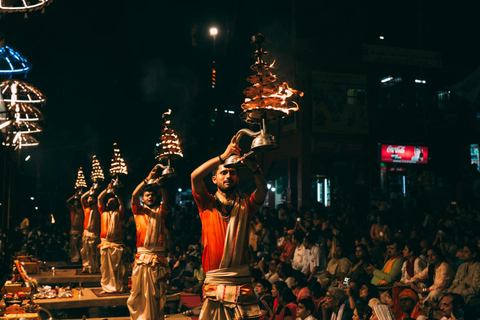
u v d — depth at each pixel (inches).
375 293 276.2
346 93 857.5
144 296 305.9
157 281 306.8
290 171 866.1
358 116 860.0
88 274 477.4
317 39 848.3
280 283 321.1
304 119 832.3
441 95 920.9
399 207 698.2
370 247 439.5
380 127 872.3
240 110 1063.0
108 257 399.2
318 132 835.4
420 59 905.5
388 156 841.5
